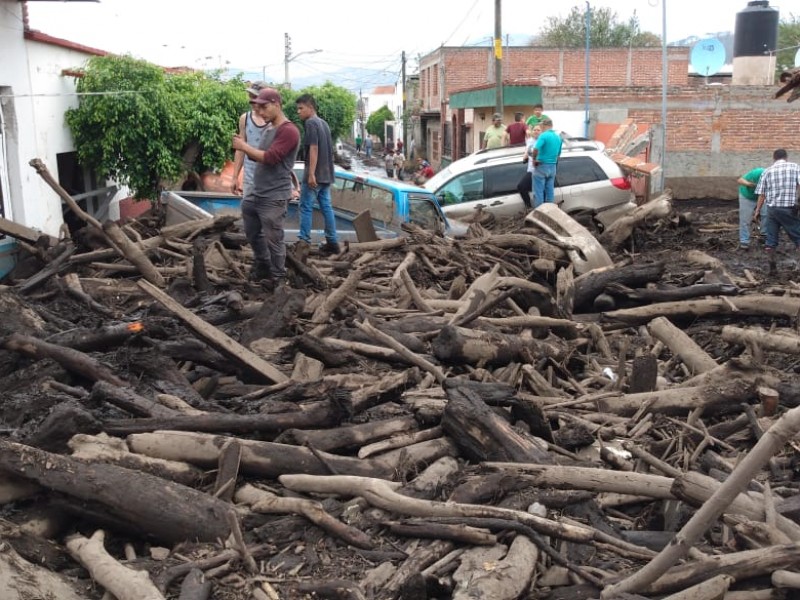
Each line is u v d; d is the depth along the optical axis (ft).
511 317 25.05
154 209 39.86
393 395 16.90
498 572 10.85
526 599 10.97
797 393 18.28
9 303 20.72
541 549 11.56
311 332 21.89
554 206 35.94
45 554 11.29
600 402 18.61
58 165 47.67
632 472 13.47
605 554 11.98
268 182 25.61
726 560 10.95
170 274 27.91
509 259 34.32
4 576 9.91
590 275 29.37
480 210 45.44
